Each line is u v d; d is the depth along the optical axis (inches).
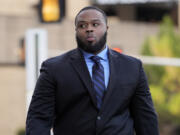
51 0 391.9
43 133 171.3
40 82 177.2
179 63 610.9
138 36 917.2
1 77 866.8
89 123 169.8
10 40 863.7
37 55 351.3
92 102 170.4
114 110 172.2
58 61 178.4
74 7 886.4
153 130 180.9
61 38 866.1
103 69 177.0
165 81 727.1
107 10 1049.5
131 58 186.4
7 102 868.6
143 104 181.2
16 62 860.6
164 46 727.7
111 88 172.1
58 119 178.2
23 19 869.8
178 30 978.1
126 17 1063.6
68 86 172.1
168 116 716.7
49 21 393.4
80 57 177.9
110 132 169.9
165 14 1093.1
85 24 175.0
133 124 185.0
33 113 175.6
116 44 906.7
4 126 869.2
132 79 177.8
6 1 920.3
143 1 1029.2
